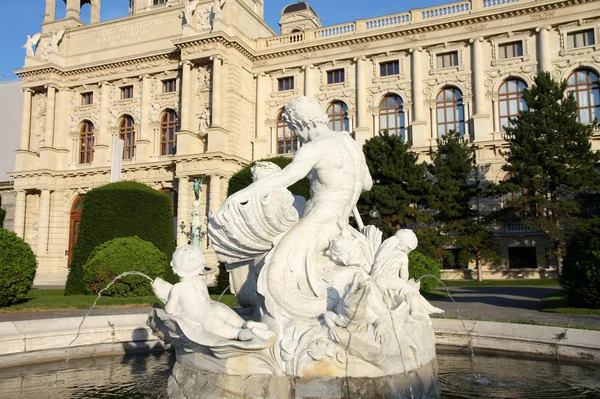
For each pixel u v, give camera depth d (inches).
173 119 1824.6
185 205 1579.7
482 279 1360.7
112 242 730.2
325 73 1729.8
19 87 2317.9
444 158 1330.0
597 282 519.8
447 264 1450.5
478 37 1533.0
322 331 181.9
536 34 1487.5
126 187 863.7
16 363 283.7
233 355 183.0
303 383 177.2
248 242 205.3
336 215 215.2
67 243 1886.1
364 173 235.0
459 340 311.4
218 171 1549.0
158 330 206.2
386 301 203.3
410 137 1596.9
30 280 582.9
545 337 285.6
